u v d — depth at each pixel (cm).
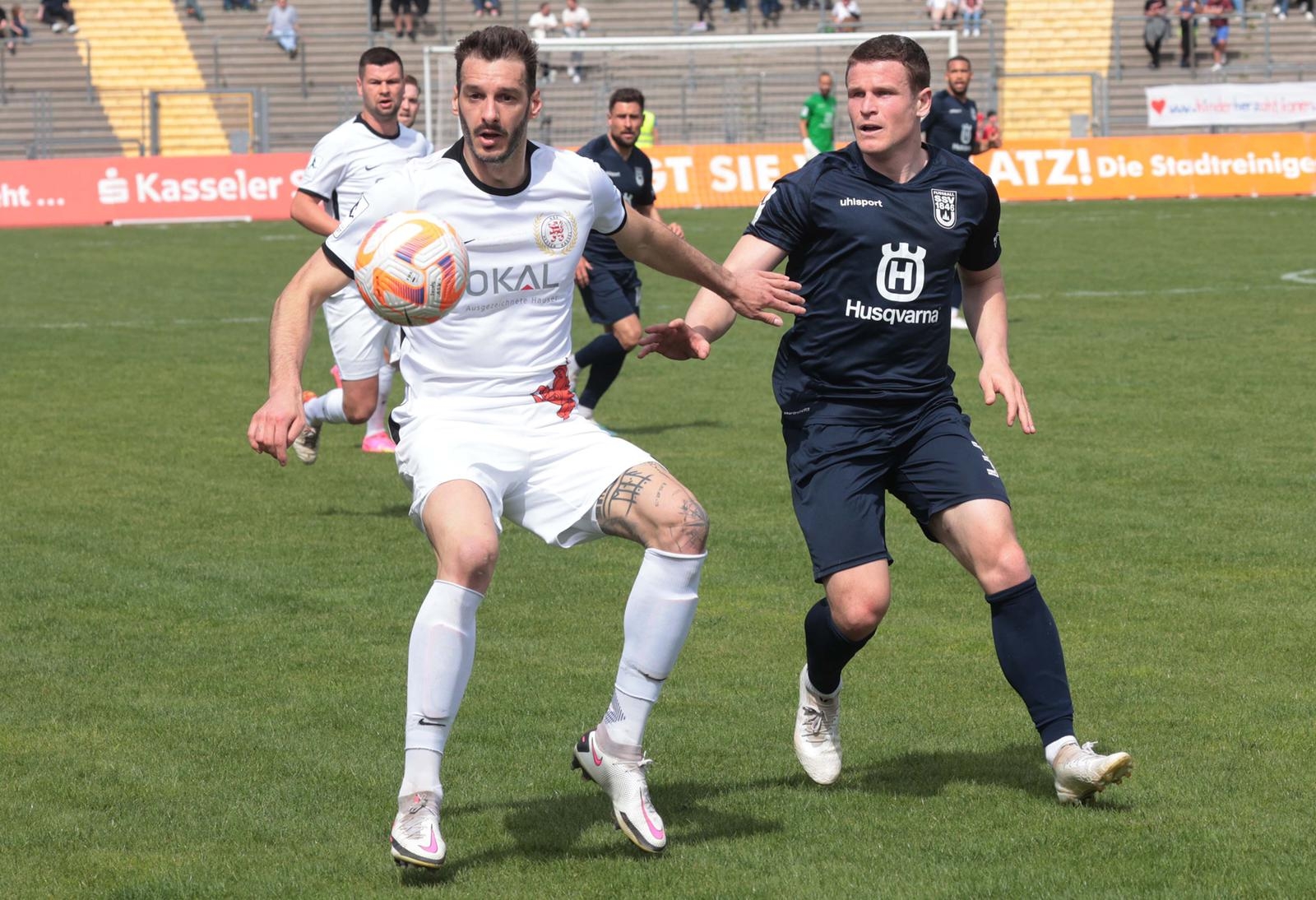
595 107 8331
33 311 4244
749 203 7519
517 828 1038
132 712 1280
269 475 2281
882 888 925
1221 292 4294
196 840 1011
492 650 1459
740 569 1747
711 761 1173
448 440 1007
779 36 6488
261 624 1545
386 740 1213
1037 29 9144
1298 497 2028
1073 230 6200
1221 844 987
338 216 2284
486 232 1012
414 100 2598
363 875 952
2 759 1166
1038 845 992
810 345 1123
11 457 2397
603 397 2961
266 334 3834
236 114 9038
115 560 1791
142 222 7075
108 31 9362
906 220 1100
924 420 1117
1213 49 9062
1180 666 1380
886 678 1371
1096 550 1781
